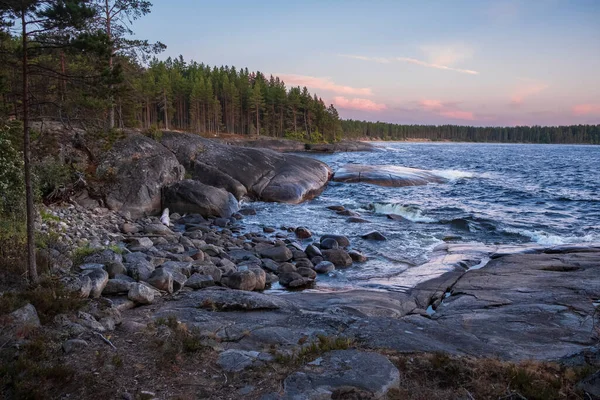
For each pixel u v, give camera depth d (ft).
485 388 15.55
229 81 309.42
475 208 76.33
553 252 43.34
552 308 26.14
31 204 25.13
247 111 303.48
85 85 24.81
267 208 75.51
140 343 20.08
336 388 15.21
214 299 27.20
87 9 22.41
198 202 64.75
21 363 16.14
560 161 217.15
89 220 48.52
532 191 96.48
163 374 17.16
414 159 213.25
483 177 126.82
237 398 15.34
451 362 17.35
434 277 37.09
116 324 22.61
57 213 46.55
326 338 19.99
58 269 28.81
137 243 42.29
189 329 22.15
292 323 23.72
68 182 53.47
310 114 309.01
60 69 25.58
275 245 49.60
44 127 35.45
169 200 65.10
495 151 365.81
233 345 20.48
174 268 35.04
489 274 35.50
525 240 53.47
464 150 379.76
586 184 111.65
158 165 66.39
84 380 16.14
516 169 161.27
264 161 89.81
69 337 19.77
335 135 327.47
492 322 24.22
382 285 36.47
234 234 56.49
